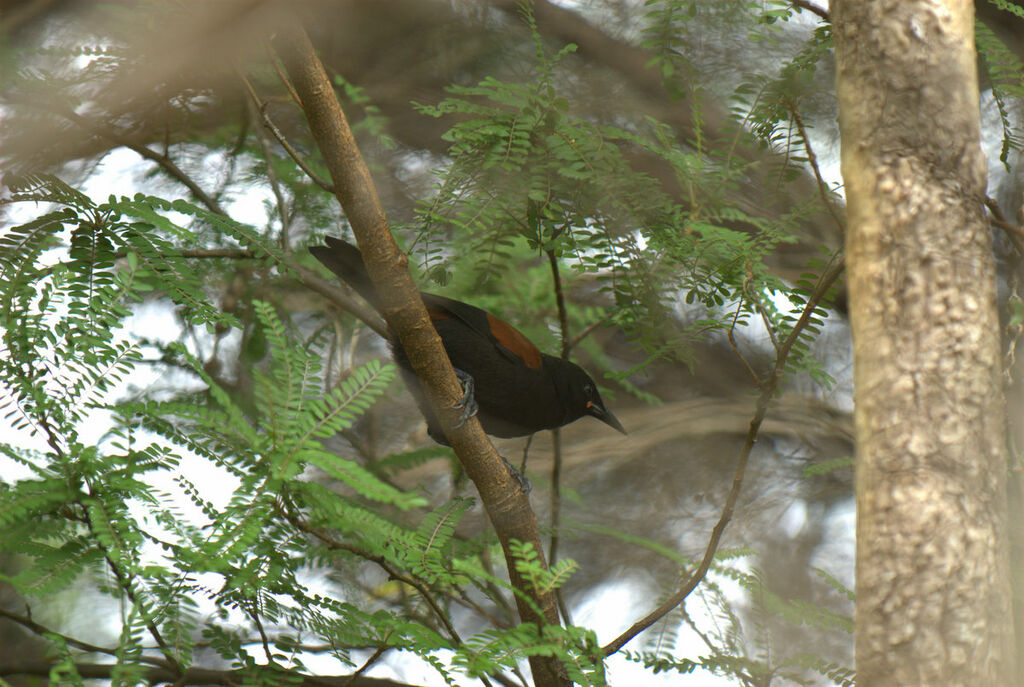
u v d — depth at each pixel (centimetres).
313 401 427
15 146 787
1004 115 692
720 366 1254
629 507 1183
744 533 1148
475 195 707
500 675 608
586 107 1092
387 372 434
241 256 725
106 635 784
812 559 1108
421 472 1059
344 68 1127
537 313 1052
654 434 1216
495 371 850
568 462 1216
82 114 866
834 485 1203
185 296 535
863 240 438
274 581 497
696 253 693
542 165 717
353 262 742
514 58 1158
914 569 409
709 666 587
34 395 475
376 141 1060
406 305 566
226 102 980
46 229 536
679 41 771
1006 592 416
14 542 455
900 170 432
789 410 1214
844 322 1172
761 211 883
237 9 631
